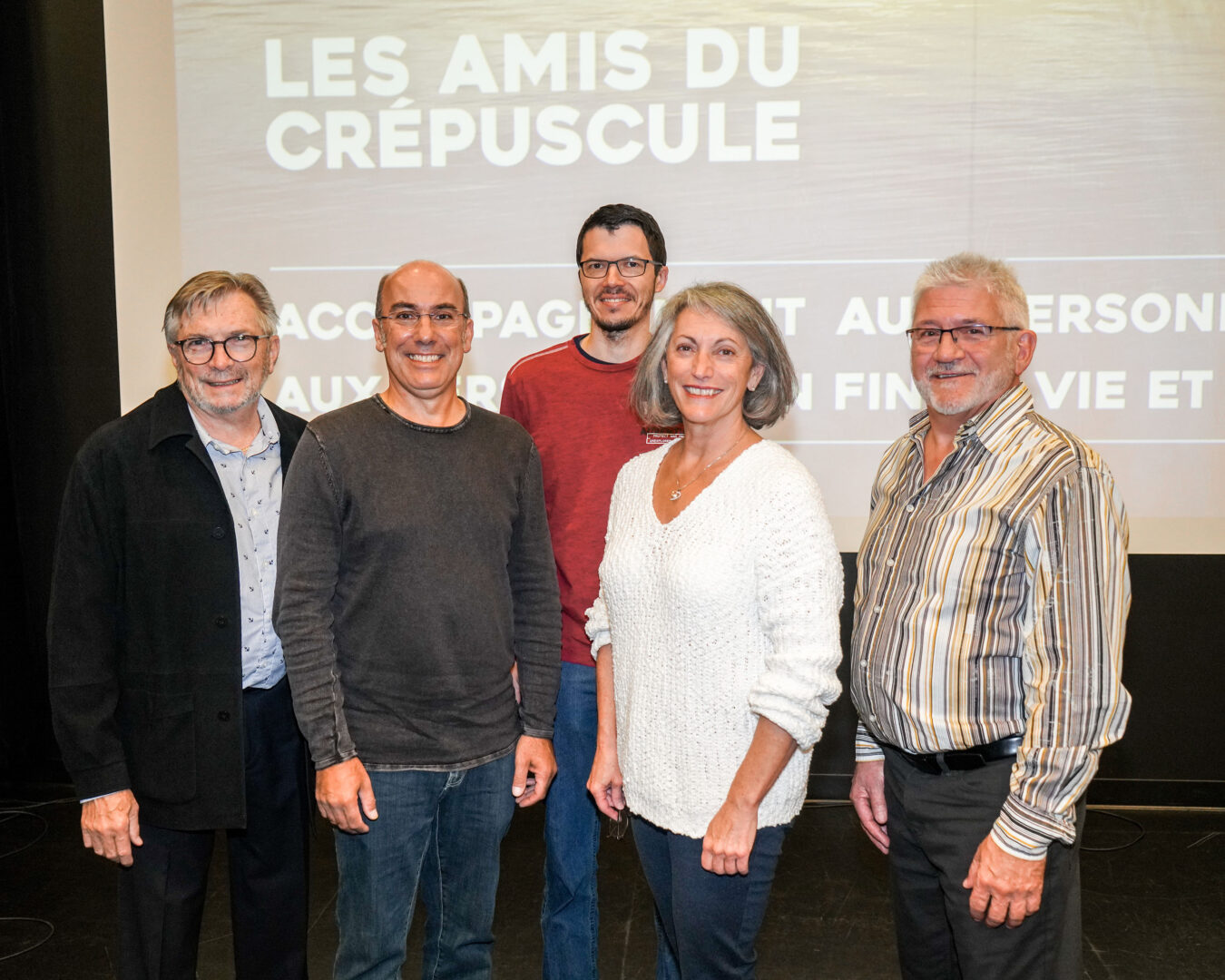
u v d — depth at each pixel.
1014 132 3.15
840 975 2.39
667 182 3.24
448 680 1.66
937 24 3.14
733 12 3.18
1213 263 3.15
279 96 3.28
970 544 1.45
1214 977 2.38
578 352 2.13
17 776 3.52
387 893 1.68
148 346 3.36
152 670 1.67
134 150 3.30
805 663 1.39
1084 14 3.10
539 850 3.09
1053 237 3.18
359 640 1.65
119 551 1.67
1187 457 3.22
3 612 3.46
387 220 3.30
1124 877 2.91
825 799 3.46
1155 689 3.37
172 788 1.67
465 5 3.24
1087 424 3.23
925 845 1.55
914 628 1.50
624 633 1.59
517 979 2.37
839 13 3.15
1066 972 1.45
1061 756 1.36
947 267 1.58
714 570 1.46
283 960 1.86
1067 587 1.38
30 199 3.37
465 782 1.72
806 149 3.20
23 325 3.42
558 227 3.28
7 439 3.44
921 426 1.73
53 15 3.29
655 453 1.72
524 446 1.82
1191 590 3.32
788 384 1.59
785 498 1.45
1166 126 3.12
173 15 3.26
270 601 1.76
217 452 1.72
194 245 3.33
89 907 2.72
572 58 3.23
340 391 3.36
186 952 1.77
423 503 1.65
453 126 3.27
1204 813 3.35
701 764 1.49
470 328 1.78
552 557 1.85
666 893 1.61
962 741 1.47
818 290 3.25
